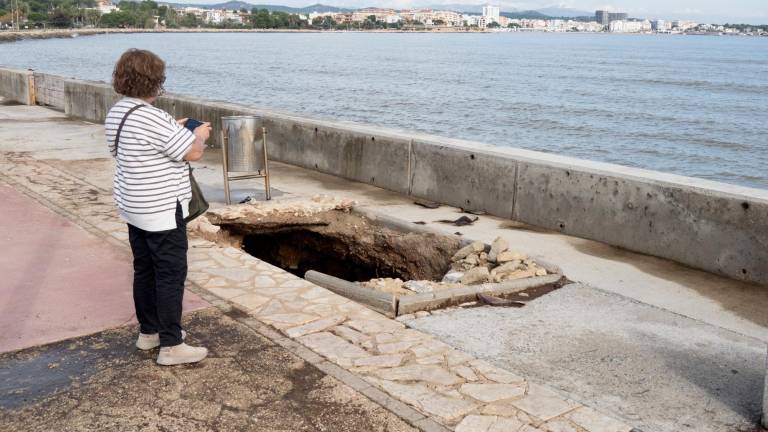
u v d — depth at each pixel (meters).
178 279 4.36
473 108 52.84
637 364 4.67
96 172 10.86
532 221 8.59
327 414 3.89
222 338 4.87
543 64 123.12
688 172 31.97
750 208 6.48
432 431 3.72
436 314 5.53
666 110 55.28
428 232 7.87
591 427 3.80
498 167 8.91
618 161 34.09
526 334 5.14
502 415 3.90
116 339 4.85
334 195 9.98
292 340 4.86
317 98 56.28
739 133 43.84
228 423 3.79
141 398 4.04
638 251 7.49
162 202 4.17
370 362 4.53
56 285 5.91
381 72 91.94
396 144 10.24
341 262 8.74
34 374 4.31
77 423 3.76
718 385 4.39
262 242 9.12
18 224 7.80
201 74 81.81
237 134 8.69
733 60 150.50
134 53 4.15
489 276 6.29
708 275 6.77
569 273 6.74
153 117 4.10
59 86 20.08
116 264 6.49
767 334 5.30
